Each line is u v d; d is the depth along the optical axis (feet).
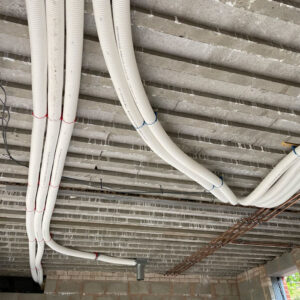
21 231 14.56
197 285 23.53
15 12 5.85
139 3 5.91
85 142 9.18
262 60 7.13
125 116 8.47
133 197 12.02
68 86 6.35
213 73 7.25
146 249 18.21
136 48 6.61
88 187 11.50
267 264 21.22
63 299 20.79
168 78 7.52
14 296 20.65
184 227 14.83
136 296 21.93
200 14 6.16
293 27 6.42
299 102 8.43
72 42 5.50
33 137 7.61
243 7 5.88
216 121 8.83
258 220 14.21
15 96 7.48
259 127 9.27
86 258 17.47
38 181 9.72
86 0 5.58
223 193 10.60
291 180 10.13
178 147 8.89
